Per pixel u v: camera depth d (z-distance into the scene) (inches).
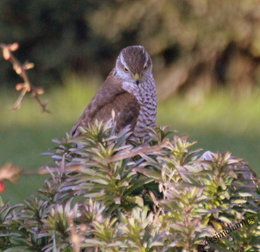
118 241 227.5
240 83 989.2
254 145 746.8
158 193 252.8
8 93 985.5
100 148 240.2
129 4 967.6
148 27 968.3
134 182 244.7
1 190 190.1
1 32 994.7
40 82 1006.4
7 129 829.8
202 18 953.5
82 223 235.6
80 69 1015.0
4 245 252.1
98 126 248.2
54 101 954.7
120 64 424.5
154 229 230.8
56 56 999.0
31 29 996.6
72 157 260.1
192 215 231.3
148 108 422.3
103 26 971.9
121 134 251.0
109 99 418.9
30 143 769.6
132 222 226.5
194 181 236.7
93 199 241.9
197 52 978.7
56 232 236.2
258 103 941.8
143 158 248.7
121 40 989.8
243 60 982.4
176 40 966.4
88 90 980.6
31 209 251.4
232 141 764.0
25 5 989.2
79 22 999.0
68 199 250.7
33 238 249.1
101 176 241.4
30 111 911.7
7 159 710.5
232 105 946.1
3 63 998.4
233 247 237.5
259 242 237.1
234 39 957.8
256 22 956.0
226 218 235.0
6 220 250.7
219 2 949.2
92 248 241.4
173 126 844.0
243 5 946.7
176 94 991.6
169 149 251.1
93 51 998.4
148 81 422.3
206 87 986.1
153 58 989.8
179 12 956.0
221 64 989.8
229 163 234.7
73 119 880.3
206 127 834.2
